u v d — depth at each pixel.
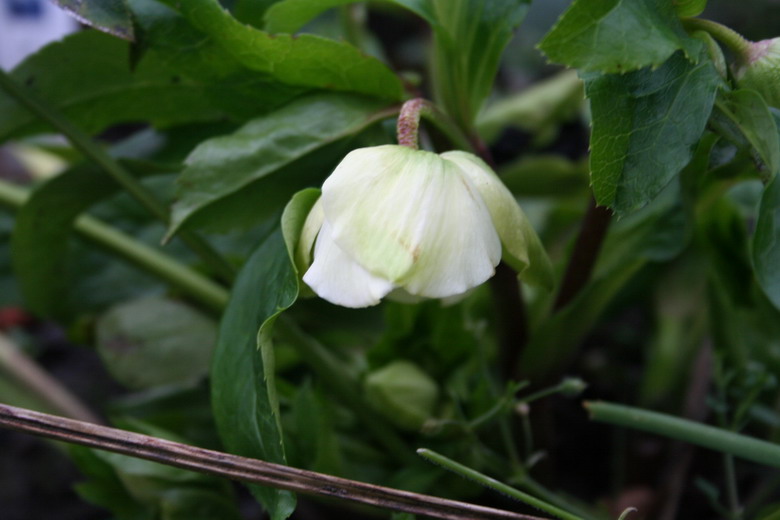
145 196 0.47
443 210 0.38
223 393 0.41
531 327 0.51
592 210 0.46
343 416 0.51
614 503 0.55
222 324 0.42
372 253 0.37
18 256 0.53
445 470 0.47
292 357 0.53
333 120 0.43
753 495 0.54
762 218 0.39
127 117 0.49
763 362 0.53
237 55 0.43
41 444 0.67
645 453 0.55
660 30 0.38
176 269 0.53
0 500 0.64
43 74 0.47
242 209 0.44
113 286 0.58
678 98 0.39
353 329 0.54
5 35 0.96
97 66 0.47
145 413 0.54
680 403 0.54
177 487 0.46
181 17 0.43
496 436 0.49
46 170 0.81
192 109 0.49
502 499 0.48
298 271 0.39
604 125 0.39
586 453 0.61
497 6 0.45
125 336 0.54
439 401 0.48
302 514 0.54
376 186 0.38
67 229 0.52
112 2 0.42
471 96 0.46
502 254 0.40
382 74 0.43
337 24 0.80
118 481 0.47
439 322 0.47
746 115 0.39
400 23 1.00
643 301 0.61
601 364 0.63
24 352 0.78
